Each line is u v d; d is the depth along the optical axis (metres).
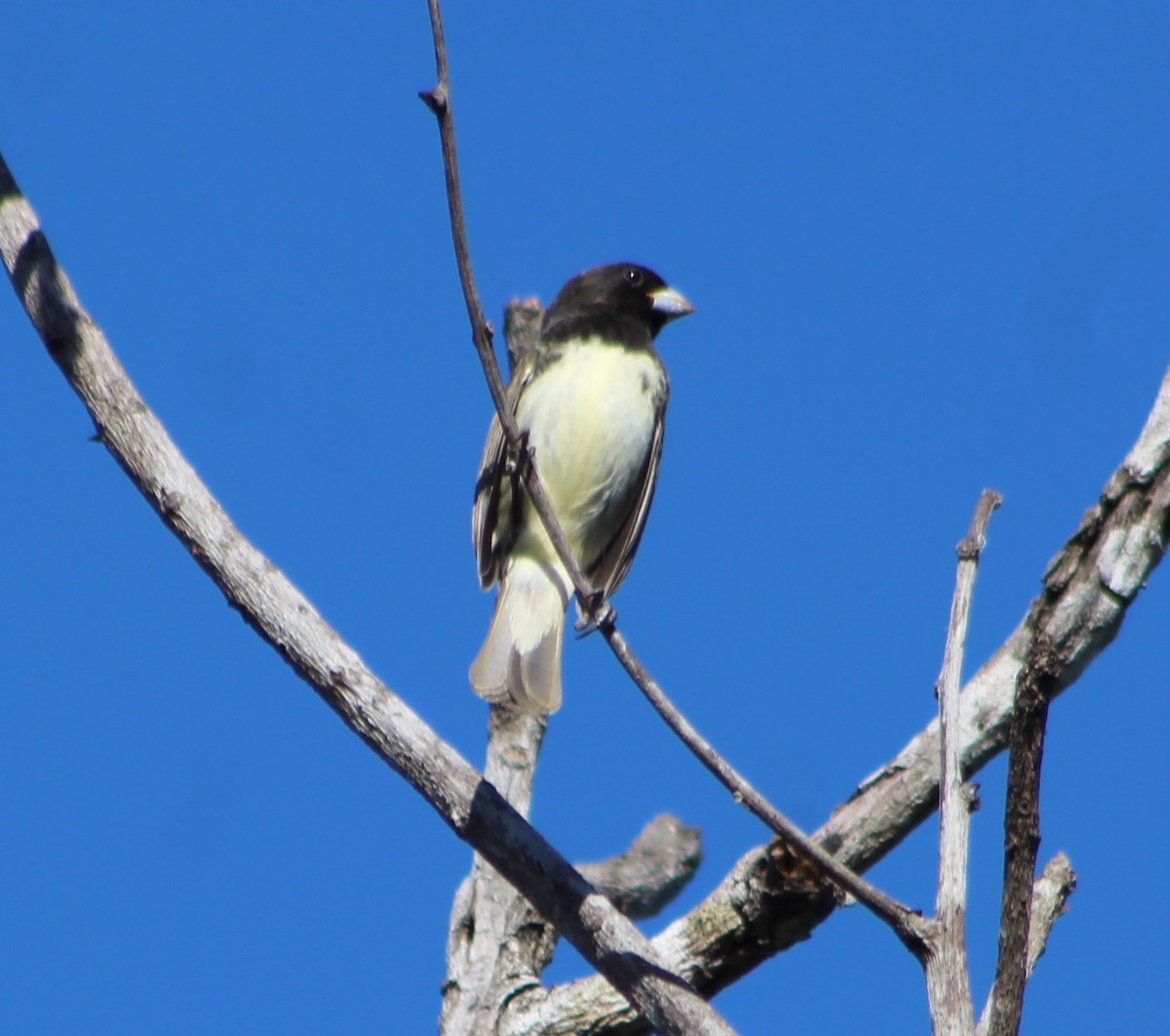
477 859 10.26
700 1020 7.40
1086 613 8.11
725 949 8.98
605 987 9.62
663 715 7.08
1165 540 8.05
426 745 7.93
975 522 7.10
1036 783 6.33
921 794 8.82
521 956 9.91
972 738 8.70
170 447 8.26
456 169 7.73
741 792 6.97
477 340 8.05
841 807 8.90
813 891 8.77
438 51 7.57
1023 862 6.36
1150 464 8.01
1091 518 8.20
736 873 9.02
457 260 7.93
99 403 8.27
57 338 8.36
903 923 6.61
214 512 8.17
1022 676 6.34
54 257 8.57
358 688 7.99
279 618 8.05
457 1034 9.72
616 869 10.34
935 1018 6.42
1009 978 6.36
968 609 6.98
